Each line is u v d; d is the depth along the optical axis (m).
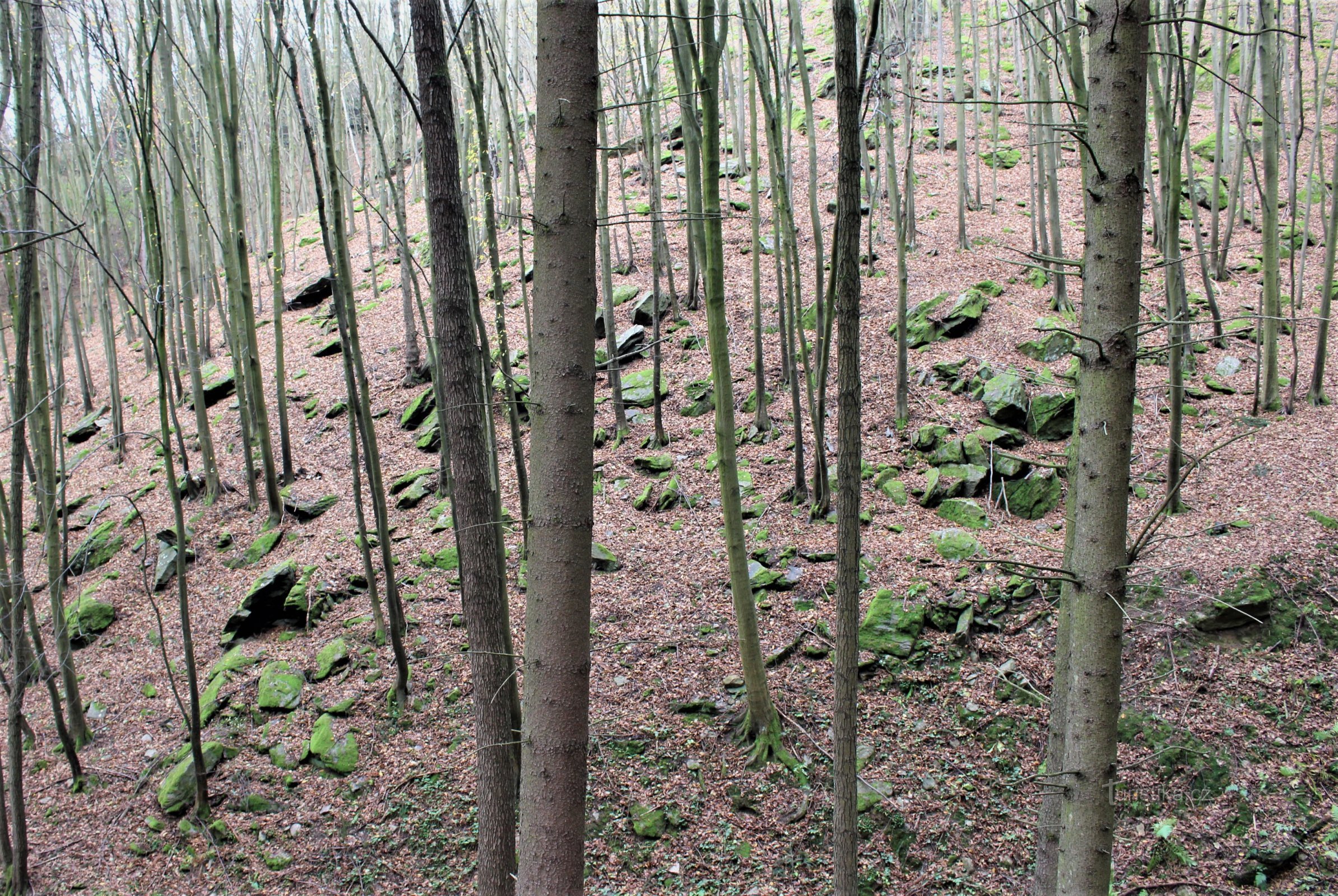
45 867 6.90
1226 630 6.98
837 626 3.72
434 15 4.64
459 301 4.91
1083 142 3.09
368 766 7.23
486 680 4.98
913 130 13.11
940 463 9.28
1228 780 6.07
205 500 11.24
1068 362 10.41
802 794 6.52
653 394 11.24
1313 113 16.17
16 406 6.61
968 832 6.14
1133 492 8.66
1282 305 11.48
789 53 9.80
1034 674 7.02
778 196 9.89
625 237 14.95
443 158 4.77
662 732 7.07
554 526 3.58
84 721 8.23
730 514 6.48
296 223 20.00
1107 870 3.25
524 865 3.67
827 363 8.24
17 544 6.73
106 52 6.79
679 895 6.02
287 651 8.60
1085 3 3.09
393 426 12.04
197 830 6.98
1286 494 8.07
